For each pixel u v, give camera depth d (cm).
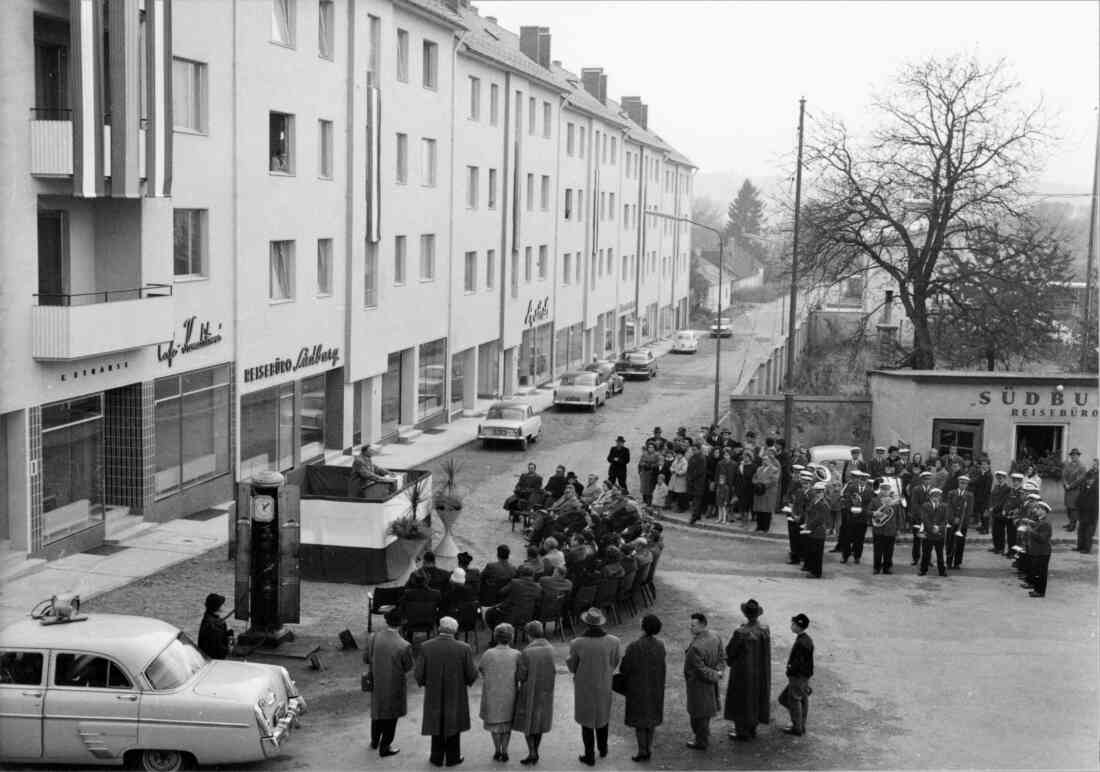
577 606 1897
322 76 3456
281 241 3291
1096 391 3162
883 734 1478
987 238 4281
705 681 1398
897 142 4269
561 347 6631
